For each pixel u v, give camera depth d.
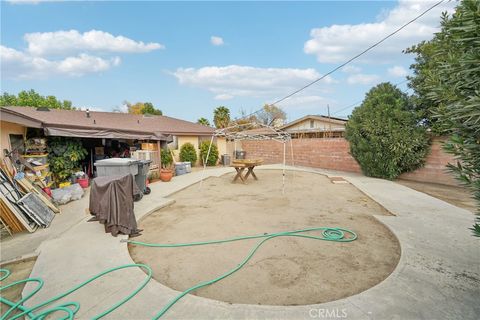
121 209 4.73
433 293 2.77
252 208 6.76
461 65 1.88
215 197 8.09
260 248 4.22
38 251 4.03
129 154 12.59
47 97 22.22
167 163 13.94
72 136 8.44
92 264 3.56
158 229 5.22
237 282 3.21
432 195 8.01
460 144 1.96
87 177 9.38
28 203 5.32
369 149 11.16
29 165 6.91
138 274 3.30
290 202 7.35
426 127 10.06
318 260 3.77
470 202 7.08
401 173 11.08
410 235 4.46
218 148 19.11
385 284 2.95
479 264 3.41
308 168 15.40
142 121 16.75
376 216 5.67
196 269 3.56
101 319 2.46
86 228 5.03
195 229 5.20
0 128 6.45
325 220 5.66
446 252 3.78
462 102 1.86
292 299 2.84
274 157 18.77
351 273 3.39
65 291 2.91
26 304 2.71
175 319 2.44
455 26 2.02
